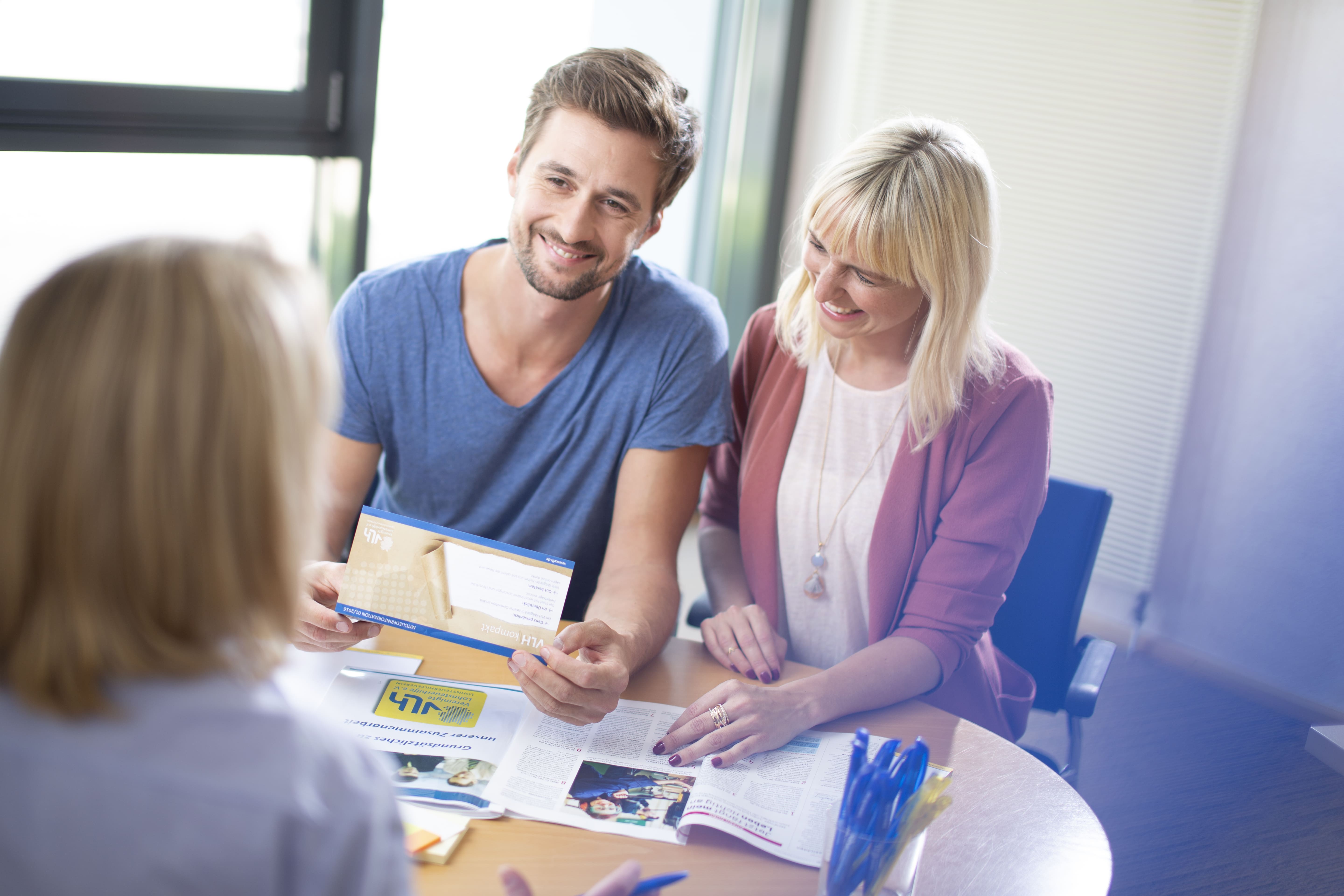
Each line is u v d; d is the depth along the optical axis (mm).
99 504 530
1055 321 3217
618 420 1563
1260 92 2871
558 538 1609
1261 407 2930
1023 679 1727
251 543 566
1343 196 2744
